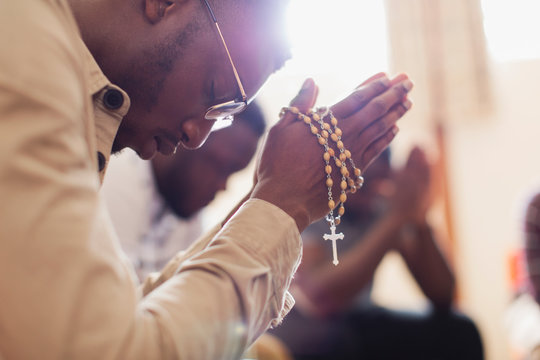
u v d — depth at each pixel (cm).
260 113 133
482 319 254
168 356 47
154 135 62
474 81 256
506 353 250
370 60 260
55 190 44
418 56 259
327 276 154
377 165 165
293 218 57
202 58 60
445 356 167
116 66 58
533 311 170
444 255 176
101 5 58
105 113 56
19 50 46
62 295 43
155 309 48
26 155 44
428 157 162
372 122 64
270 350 122
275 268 54
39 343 43
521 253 164
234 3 60
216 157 126
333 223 63
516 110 259
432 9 261
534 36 259
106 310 44
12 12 47
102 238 46
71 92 48
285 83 247
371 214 166
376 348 168
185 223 134
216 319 49
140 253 123
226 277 51
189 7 59
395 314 175
